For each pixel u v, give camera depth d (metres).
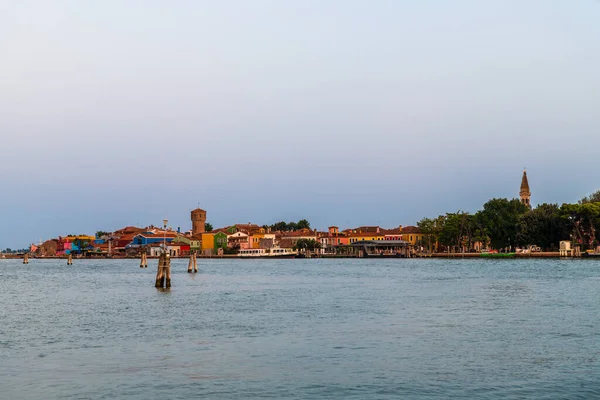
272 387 31.50
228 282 108.25
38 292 88.38
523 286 90.50
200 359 37.81
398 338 44.16
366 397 29.77
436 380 32.53
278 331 47.94
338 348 40.78
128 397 30.02
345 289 88.81
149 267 189.50
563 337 44.22
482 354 38.50
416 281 105.62
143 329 49.66
